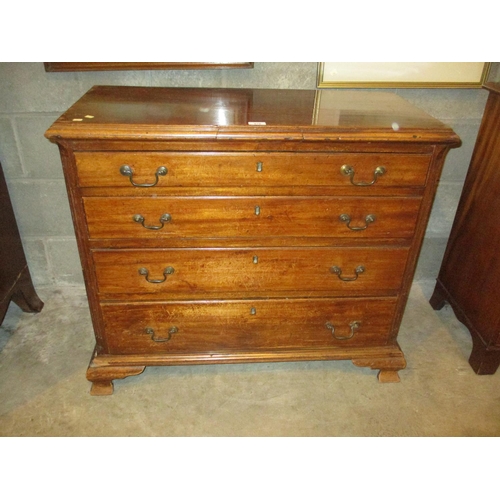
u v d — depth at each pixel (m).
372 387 1.66
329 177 1.27
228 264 1.41
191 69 1.68
